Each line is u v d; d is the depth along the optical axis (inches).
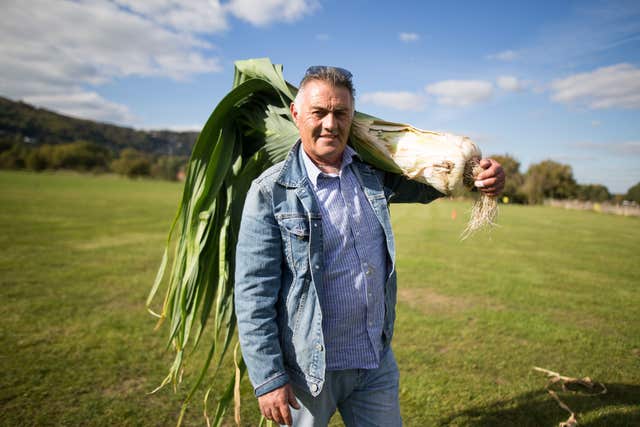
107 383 121.4
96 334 157.5
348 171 63.6
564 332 174.7
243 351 55.8
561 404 115.1
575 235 552.1
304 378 58.7
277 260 57.7
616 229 658.8
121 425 101.8
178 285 74.2
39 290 213.3
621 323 189.8
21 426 99.1
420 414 111.0
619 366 143.4
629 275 298.4
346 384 62.1
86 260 289.6
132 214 606.9
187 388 121.4
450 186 66.4
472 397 120.0
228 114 75.0
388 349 67.2
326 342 59.6
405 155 67.5
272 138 73.6
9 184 1262.3
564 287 256.5
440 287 248.7
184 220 74.4
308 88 56.3
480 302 218.7
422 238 470.9
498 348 156.5
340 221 58.9
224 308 71.7
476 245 429.4
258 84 73.3
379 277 61.7
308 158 60.8
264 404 55.1
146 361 136.9
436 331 173.0
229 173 75.0
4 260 278.5
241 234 58.1
